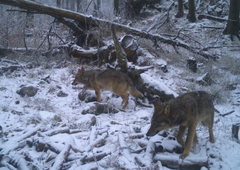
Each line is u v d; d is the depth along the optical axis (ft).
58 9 28.60
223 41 45.32
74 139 14.10
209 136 14.76
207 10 60.70
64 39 37.17
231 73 31.60
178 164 11.46
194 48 34.47
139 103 22.09
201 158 11.58
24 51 31.14
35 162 11.37
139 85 22.43
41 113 16.92
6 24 31.17
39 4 27.58
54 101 21.07
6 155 11.84
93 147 12.96
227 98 24.13
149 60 29.84
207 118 13.82
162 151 13.00
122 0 66.85
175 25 53.78
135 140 13.89
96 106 19.06
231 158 13.03
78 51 29.58
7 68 25.64
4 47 30.40
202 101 13.32
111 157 11.60
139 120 17.84
